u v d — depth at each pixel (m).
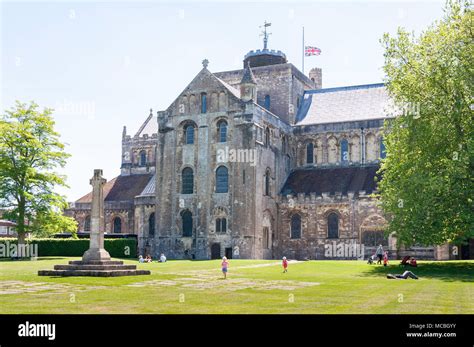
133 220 94.69
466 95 49.88
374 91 94.19
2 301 25.83
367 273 47.69
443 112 50.62
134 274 40.91
